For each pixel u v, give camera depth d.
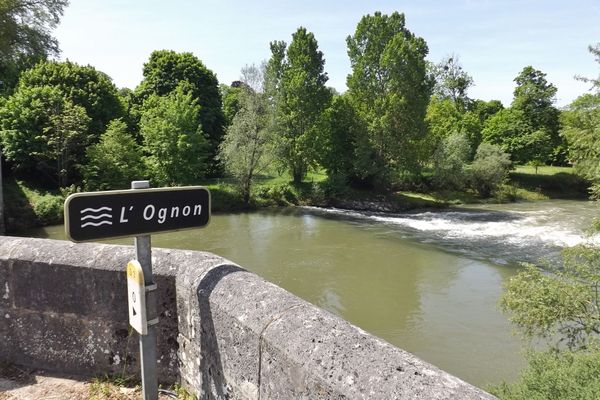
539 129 45.16
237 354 2.04
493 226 26.83
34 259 2.88
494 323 12.74
